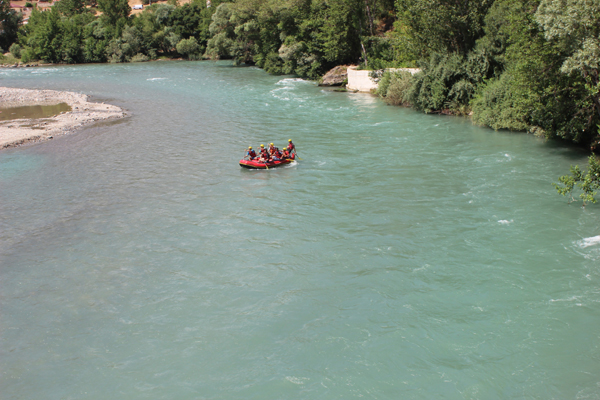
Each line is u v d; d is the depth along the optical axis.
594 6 18.11
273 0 63.06
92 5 135.50
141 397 9.66
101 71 78.81
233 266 14.66
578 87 21.78
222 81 61.00
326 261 14.66
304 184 21.39
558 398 9.14
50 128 35.25
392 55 47.59
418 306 12.18
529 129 27.48
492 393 9.33
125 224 18.08
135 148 29.09
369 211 18.09
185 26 102.50
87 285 13.98
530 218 16.58
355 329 11.43
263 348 10.95
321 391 9.59
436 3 34.22
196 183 22.31
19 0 154.38
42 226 18.20
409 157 24.47
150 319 12.23
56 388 10.02
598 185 16.67
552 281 12.81
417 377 9.84
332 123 33.53
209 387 9.85
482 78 32.91
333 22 52.69
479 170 21.84
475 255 14.44
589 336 10.69
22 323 12.29
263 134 31.17
